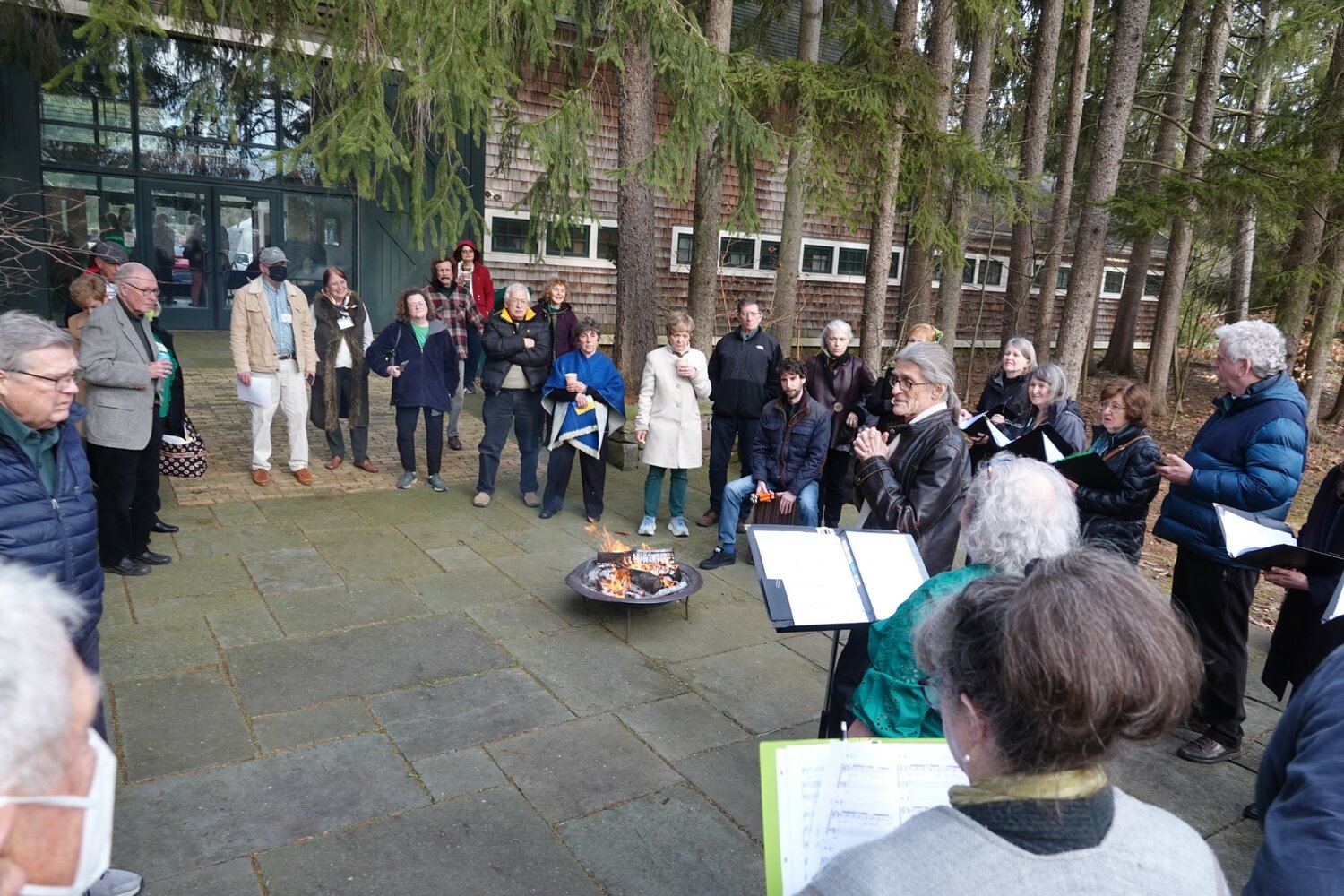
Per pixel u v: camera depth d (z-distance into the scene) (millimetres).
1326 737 1153
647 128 8883
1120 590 973
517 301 6199
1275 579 2830
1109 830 919
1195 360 18516
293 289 6473
